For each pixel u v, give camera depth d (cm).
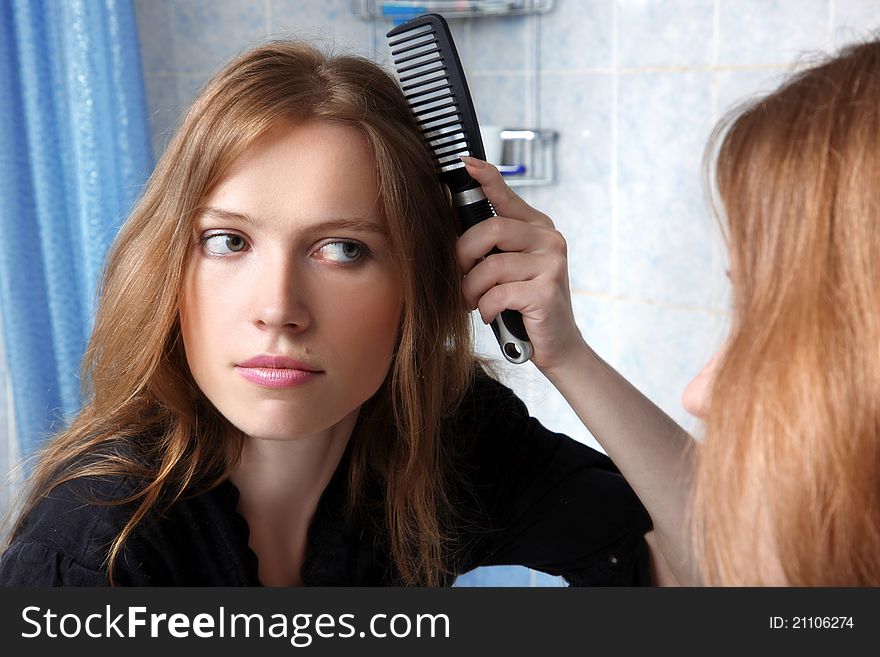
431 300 56
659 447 62
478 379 75
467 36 167
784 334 37
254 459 58
